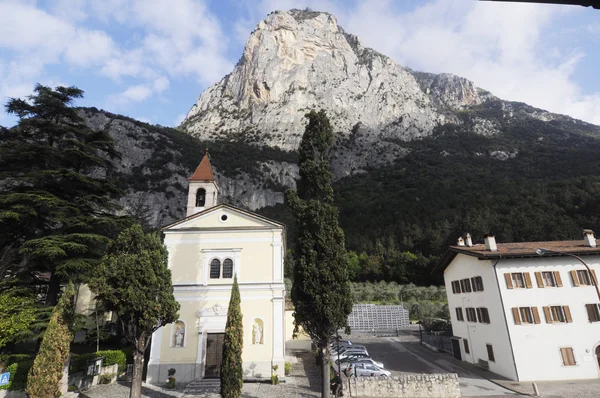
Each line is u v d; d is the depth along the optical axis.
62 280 25.03
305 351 37.12
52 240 22.78
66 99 29.64
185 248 27.11
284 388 22.31
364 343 44.66
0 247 24.48
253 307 25.73
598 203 75.38
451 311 37.09
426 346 41.56
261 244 27.25
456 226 88.00
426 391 21.34
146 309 17.91
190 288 25.94
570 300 27.47
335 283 18.69
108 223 25.78
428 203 106.81
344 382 21.44
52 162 27.03
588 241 29.77
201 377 24.02
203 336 24.97
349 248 97.94
